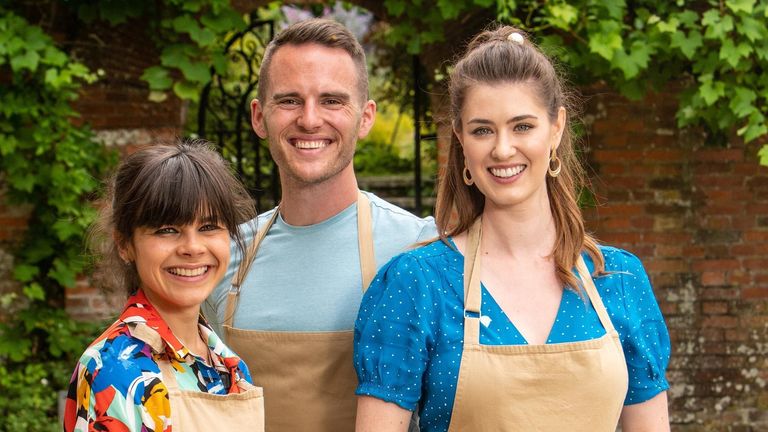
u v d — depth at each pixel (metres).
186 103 5.71
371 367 2.06
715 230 5.28
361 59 2.39
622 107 5.22
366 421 2.06
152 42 5.22
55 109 4.95
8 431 4.75
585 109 5.21
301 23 2.36
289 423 2.35
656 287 5.28
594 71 4.82
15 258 5.20
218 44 5.12
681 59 4.93
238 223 2.14
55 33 5.13
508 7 4.81
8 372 5.25
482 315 2.06
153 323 1.95
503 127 2.06
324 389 2.33
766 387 5.31
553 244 2.16
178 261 1.98
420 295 2.06
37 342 5.34
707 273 5.28
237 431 1.96
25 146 4.94
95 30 5.17
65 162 5.05
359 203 2.46
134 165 1.99
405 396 2.04
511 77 2.06
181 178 1.95
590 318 2.09
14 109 4.84
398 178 7.67
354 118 2.35
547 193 2.21
